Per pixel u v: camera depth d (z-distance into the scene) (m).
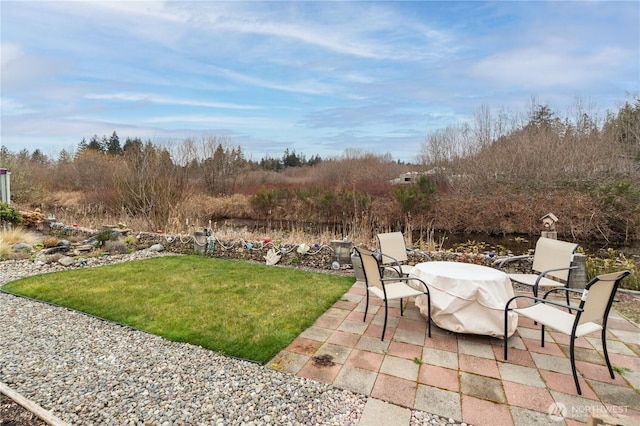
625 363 2.68
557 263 3.77
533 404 2.18
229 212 17.39
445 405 2.17
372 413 2.10
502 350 2.91
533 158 14.94
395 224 12.83
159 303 3.99
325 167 25.39
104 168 18.95
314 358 2.76
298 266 6.16
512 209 12.12
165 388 2.35
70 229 9.30
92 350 2.89
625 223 10.13
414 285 3.55
